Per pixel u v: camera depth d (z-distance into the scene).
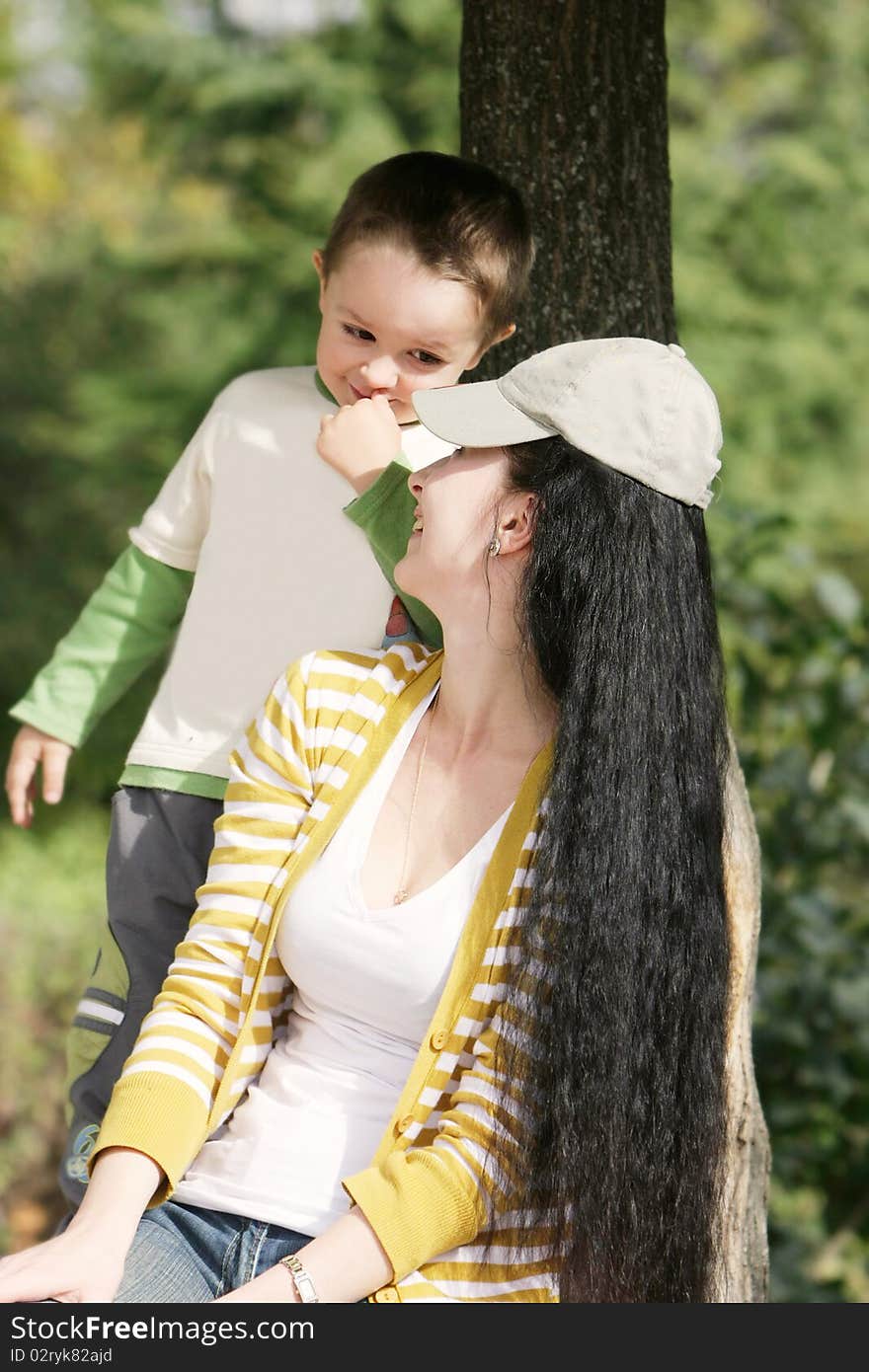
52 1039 5.52
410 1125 2.00
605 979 1.99
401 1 10.49
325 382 2.64
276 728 2.19
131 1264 1.98
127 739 11.23
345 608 2.60
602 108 2.81
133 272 11.91
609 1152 1.98
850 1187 4.14
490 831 2.09
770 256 10.40
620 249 2.83
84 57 11.83
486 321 2.59
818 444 10.25
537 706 2.15
